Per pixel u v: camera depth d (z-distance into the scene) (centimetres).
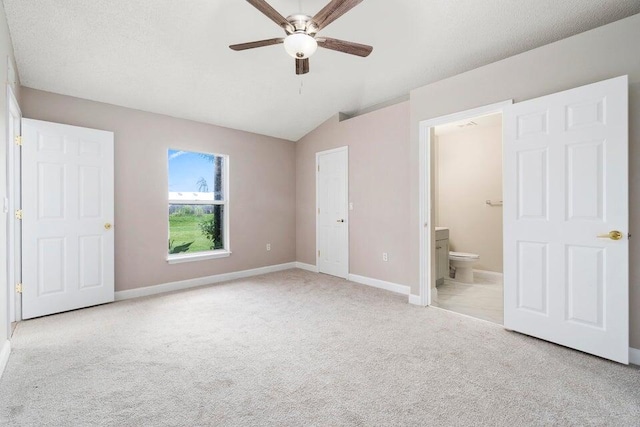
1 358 196
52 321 284
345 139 446
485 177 484
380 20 260
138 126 367
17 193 284
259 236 486
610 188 206
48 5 224
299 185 531
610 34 212
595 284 213
